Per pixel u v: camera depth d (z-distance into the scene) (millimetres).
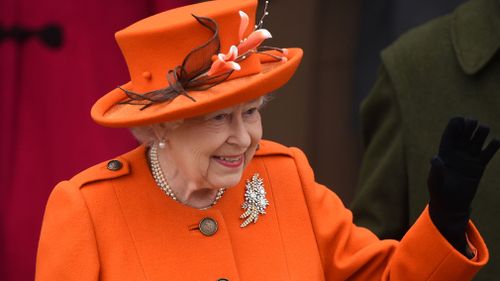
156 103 10703
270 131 19562
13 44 17188
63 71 17312
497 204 13672
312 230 12016
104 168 11562
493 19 14156
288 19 19078
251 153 11156
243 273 11555
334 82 19359
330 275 12094
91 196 11305
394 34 17922
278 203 11984
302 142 19531
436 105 14305
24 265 17469
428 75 14430
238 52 10805
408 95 14492
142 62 10945
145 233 11320
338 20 19156
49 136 17375
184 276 11281
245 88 10227
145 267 11211
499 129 13844
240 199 11844
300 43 19141
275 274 11609
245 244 11680
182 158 10938
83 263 10992
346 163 19656
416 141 14375
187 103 10297
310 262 11789
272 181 12055
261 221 11836
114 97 11305
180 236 11398
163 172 11547
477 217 13781
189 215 11492
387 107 14844
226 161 10945
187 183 11461
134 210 11375
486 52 13984
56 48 17297
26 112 17391
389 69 14719
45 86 17344
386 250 12016
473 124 10625
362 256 11984
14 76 17250
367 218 14914
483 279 13719
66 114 17359
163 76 10844
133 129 11336
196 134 10719
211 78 10672
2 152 17328
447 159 10750
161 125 10930
